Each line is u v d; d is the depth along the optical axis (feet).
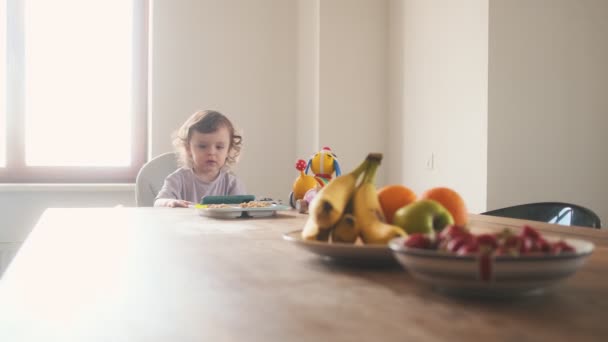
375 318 1.48
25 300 1.77
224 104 11.47
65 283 2.03
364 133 11.42
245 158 11.68
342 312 1.55
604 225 9.99
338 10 11.18
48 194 10.39
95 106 11.19
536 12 9.46
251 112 11.68
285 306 1.63
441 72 10.12
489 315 1.49
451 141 9.89
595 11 9.89
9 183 10.67
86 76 11.13
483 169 9.20
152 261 2.49
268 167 11.83
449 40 9.93
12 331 1.42
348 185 2.33
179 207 5.93
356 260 2.21
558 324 1.40
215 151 7.51
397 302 1.66
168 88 11.05
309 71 11.48
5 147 10.74
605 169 9.98
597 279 1.97
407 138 11.02
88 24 11.13
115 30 11.25
